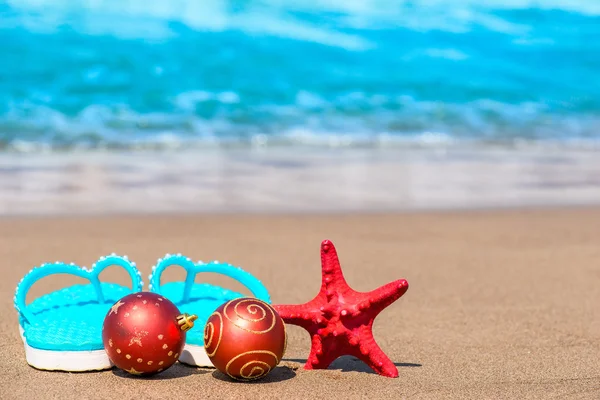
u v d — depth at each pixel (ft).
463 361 3.67
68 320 3.58
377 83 14.76
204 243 5.49
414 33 17.22
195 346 3.50
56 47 14.64
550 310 4.32
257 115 12.47
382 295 3.41
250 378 3.36
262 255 5.19
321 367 3.51
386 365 3.47
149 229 5.94
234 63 14.92
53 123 11.30
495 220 6.59
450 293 4.57
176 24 16.17
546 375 3.54
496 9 18.38
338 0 17.54
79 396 3.26
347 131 11.77
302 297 4.42
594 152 10.81
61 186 7.61
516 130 12.37
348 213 6.77
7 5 15.64
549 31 17.74
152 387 3.33
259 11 16.97
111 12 16.11
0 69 13.53
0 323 3.97
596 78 15.89
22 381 3.36
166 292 3.82
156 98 12.98
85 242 5.45
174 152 9.91
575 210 7.09
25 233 5.70
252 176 8.40
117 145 10.22
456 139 11.55
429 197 7.56
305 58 15.55
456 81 15.24
